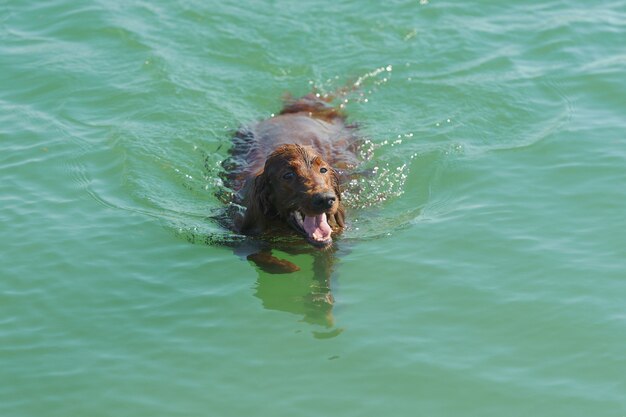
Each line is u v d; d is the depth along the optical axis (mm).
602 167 12445
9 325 9836
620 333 9359
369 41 16109
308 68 15477
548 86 14555
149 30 16391
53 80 15062
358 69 15383
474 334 9469
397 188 12344
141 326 9789
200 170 12930
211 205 12156
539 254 10727
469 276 10406
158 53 15688
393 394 8656
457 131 13586
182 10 16938
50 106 14453
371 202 12070
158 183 12594
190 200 12266
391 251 10977
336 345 9391
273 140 13031
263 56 15758
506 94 14375
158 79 15039
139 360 9266
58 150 13289
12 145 13430
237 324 9805
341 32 16344
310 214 10680
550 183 12188
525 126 13633
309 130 13305
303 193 10672
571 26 16219
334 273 10617
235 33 16281
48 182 12578
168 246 11227
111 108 14391
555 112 13914
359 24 16547
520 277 10344
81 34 16375
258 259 10875
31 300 10234
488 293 10102
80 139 13562
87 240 11297
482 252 10836
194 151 13336
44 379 9023
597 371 8867
